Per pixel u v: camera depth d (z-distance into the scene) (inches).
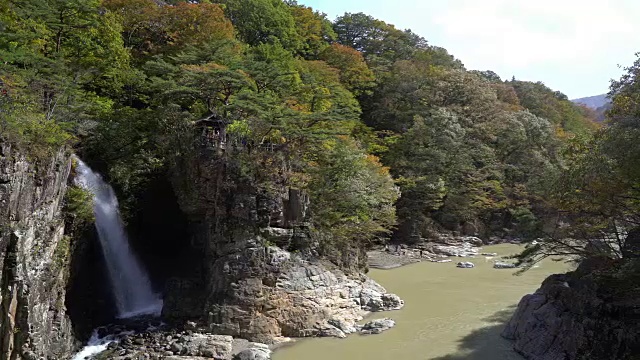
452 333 1205.7
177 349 1044.5
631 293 978.7
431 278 1798.7
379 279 1780.3
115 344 1079.0
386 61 3378.4
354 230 1578.5
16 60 1206.3
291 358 1070.4
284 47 2933.1
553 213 1251.8
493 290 1617.9
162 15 2068.2
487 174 2608.3
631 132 880.9
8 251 824.9
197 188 1327.5
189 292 1277.1
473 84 2984.7
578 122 3998.5
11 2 1406.3
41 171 940.6
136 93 1867.6
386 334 1204.5
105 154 1473.9
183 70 1526.8
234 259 1218.0
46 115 1115.3
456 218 2556.6
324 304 1256.8
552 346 996.6
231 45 1898.4
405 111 2898.6
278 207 1279.5
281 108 1443.2
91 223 1240.2
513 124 2787.9
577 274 1115.3
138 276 1439.5
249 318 1160.2
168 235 1550.2
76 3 1557.6
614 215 1042.1
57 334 960.3
